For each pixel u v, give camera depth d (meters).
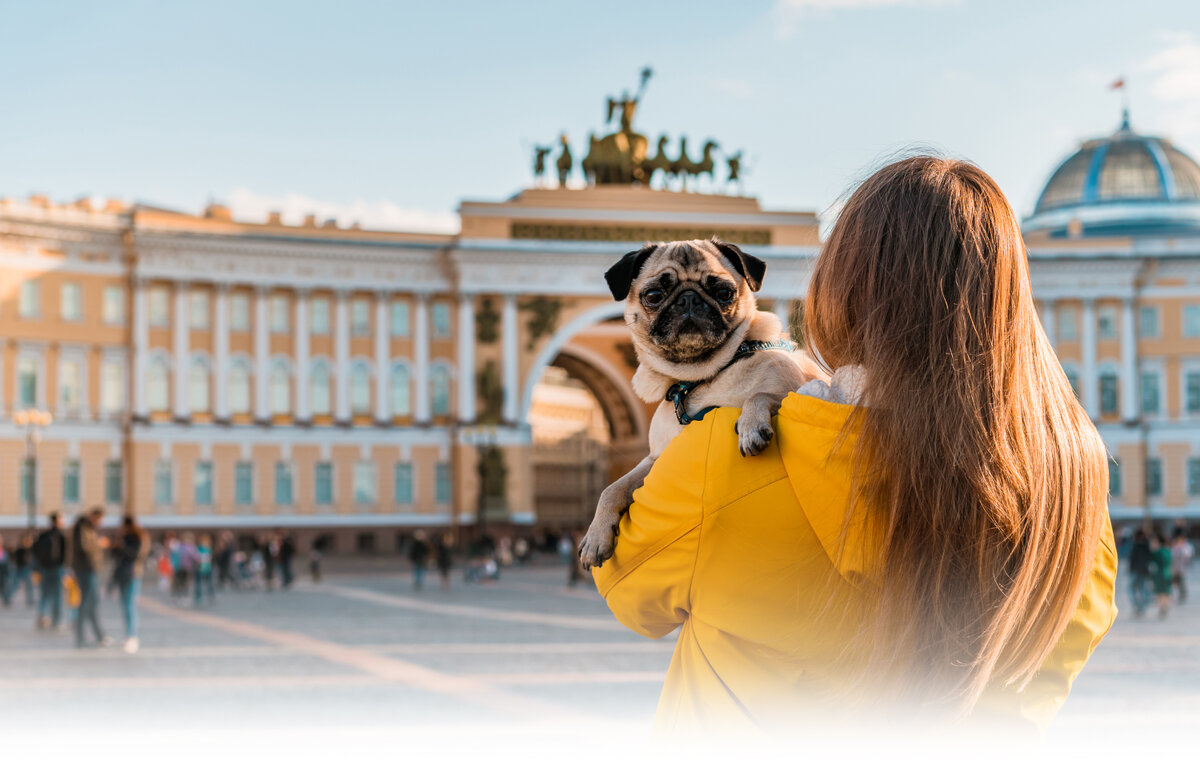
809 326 3.21
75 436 75.38
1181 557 40.97
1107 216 99.38
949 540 2.72
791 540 2.91
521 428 81.75
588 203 83.19
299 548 79.69
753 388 3.54
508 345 81.88
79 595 25.84
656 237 83.44
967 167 3.09
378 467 81.50
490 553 61.91
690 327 3.60
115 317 76.94
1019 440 2.81
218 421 78.44
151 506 76.75
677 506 3.07
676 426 3.70
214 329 78.75
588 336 87.12
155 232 76.50
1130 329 89.62
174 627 31.66
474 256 81.38
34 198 74.56
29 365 74.75
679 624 3.33
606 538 3.41
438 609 38.66
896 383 2.82
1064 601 2.83
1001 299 2.89
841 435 2.84
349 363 81.38
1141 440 89.38
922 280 2.90
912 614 2.71
